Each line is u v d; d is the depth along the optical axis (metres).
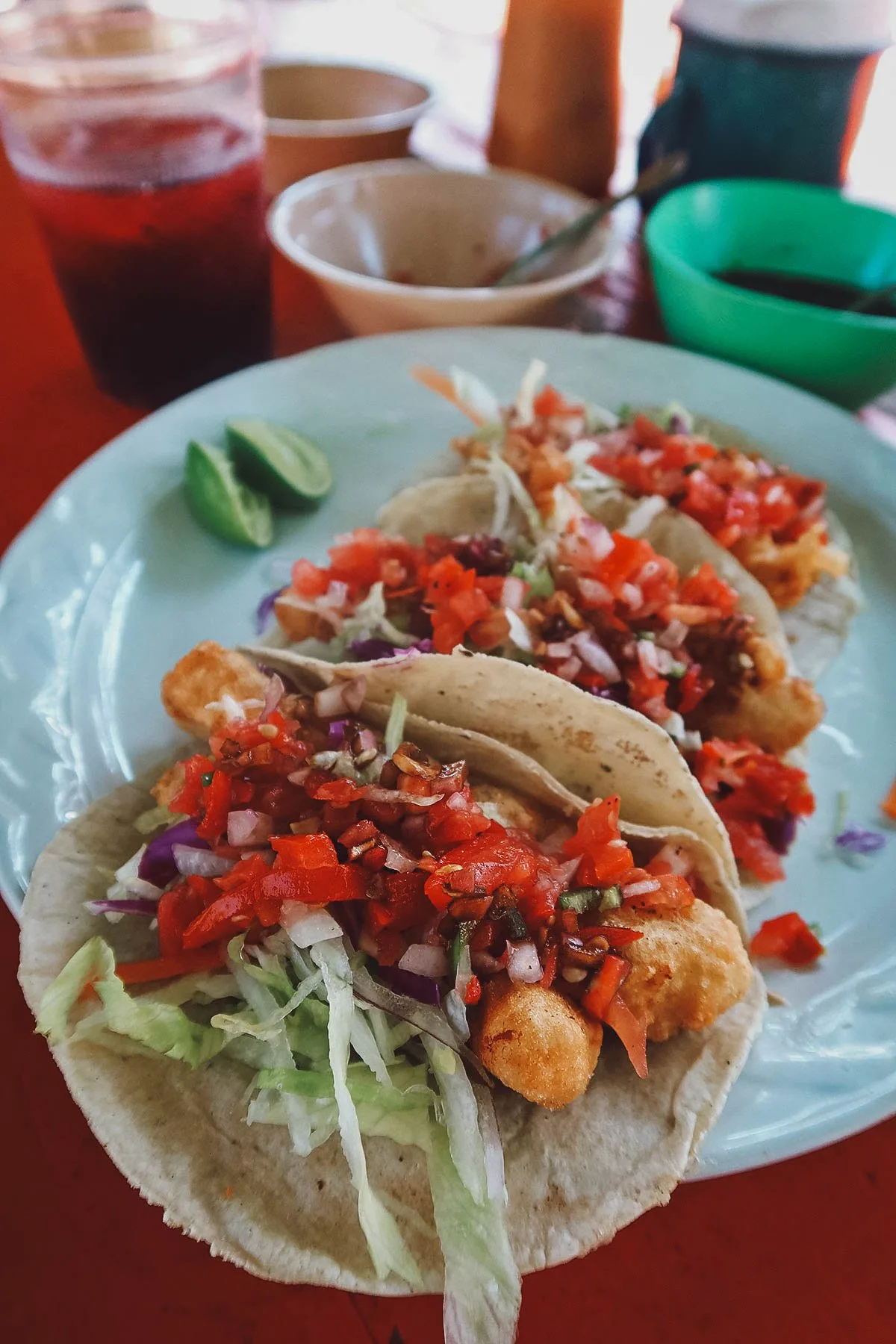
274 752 0.18
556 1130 0.16
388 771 0.18
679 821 0.19
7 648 0.22
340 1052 0.15
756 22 0.33
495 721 0.20
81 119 0.25
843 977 0.18
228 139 0.27
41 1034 0.16
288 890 0.16
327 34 0.59
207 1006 0.17
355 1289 0.14
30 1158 0.15
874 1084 0.16
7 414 0.30
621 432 0.29
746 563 0.26
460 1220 0.14
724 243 0.34
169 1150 0.15
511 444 0.28
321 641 0.25
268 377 0.31
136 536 0.26
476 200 0.35
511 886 0.17
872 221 0.32
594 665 0.22
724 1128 0.15
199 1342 0.13
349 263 0.35
